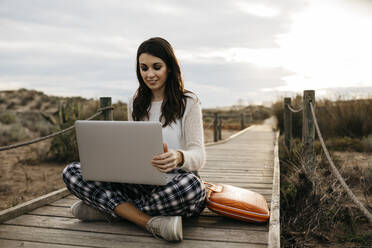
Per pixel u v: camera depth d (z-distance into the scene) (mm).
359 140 7188
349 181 4055
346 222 2975
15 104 29125
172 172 2109
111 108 3785
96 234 2080
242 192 2369
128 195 2240
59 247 1905
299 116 9148
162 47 2035
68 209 2631
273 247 1682
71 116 7215
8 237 2061
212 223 2260
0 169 5852
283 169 4770
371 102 8211
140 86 2225
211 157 5965
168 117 2084
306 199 3043
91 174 1967
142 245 1910
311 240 2662
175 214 2066
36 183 4863
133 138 1759
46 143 8984
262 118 23719
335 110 8531
